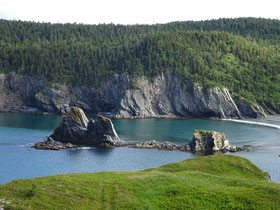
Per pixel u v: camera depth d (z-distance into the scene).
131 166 99.00
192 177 55.84
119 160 106.50
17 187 44.31
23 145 125.38
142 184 49.62
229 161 72.31
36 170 92.81
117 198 44.97
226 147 127.19
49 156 109.44
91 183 49.38
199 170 66.19
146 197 45.66
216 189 47.75
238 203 43.31
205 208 42.66
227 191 46.91
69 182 48.38
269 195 44.53
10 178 85.06
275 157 113.81
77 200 43.50
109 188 48.19
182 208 42.66
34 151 116.19
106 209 42.38
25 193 42.75
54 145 125.06
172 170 64.69
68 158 107.44
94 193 46.12
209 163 70.12
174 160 107.69
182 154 117.19
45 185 46.25
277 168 98.19
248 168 70.38
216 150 124.75
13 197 41.03
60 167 96.38
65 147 123.94
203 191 46.81
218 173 65.88
